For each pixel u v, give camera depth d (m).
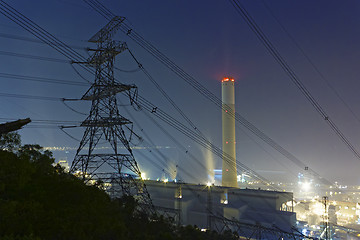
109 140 49.53
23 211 14.01
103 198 20.50
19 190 16.42
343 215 147.25
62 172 25.31
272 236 67.44
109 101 51.34
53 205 15.80
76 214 15.34
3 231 12.11
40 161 23.84
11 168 18.25
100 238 15.15
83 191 19.28
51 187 18.27
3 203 13.68
